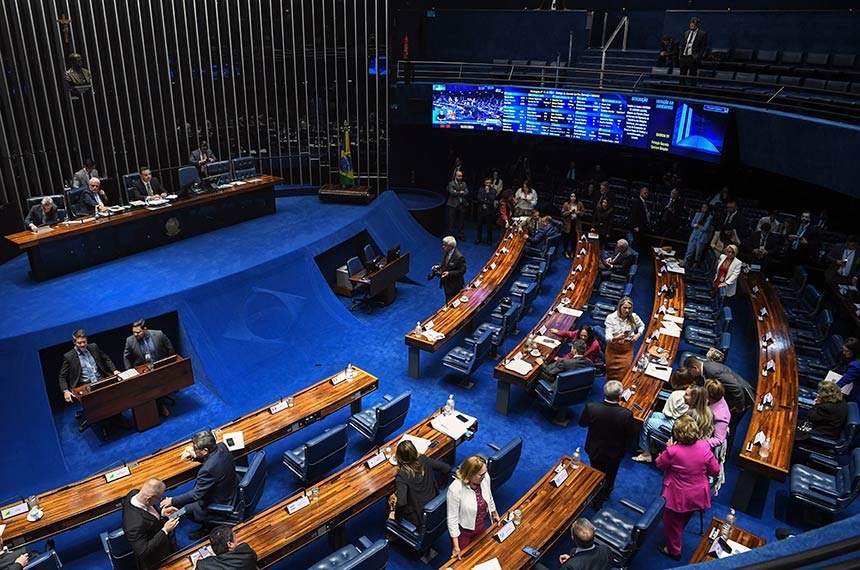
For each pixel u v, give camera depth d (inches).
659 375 370.6
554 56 771.4
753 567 72.6
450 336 439.5
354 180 776.9
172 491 337.7
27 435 362.9
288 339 482.0
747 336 509.4
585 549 216.8
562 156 836.0
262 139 771.4
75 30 609.6
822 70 543.8
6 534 262.4
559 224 697.6
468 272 639.1
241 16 716.7
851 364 364.5
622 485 337.1
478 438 379.2
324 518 268.1
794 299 514.0
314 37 752.3
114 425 395.2
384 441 361.7
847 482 292.4
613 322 394.3
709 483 276.5
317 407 354.3
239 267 499.2
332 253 576.1
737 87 590.6
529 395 424.8
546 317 456.1
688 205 699.4
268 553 249.3
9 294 450.3
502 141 847.1
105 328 414.9
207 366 436.8
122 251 521.0
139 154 684.1
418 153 863.1
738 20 639.1
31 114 581.0
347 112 762.2
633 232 653.3
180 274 485.4
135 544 241.6
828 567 62.4
